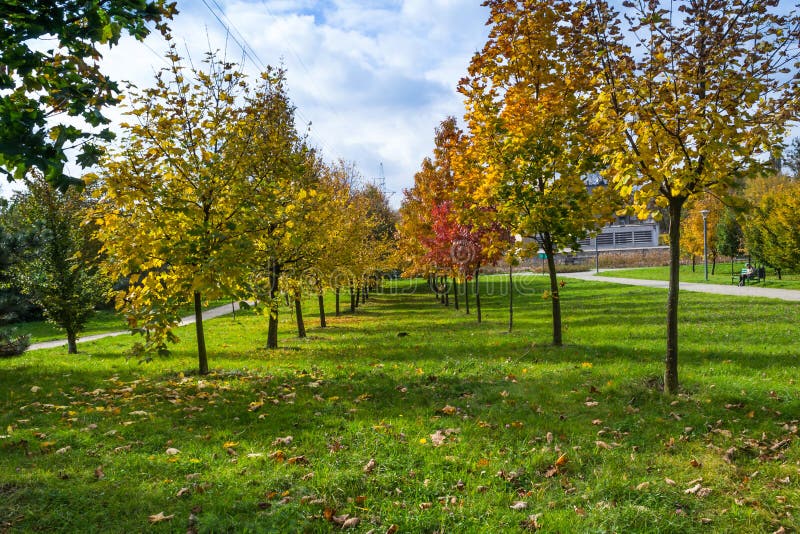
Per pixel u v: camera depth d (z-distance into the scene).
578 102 9.54
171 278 8.88
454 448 5.16
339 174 20.89
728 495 4.14
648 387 7.12
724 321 13.47
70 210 14.49
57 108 3.47
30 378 9.34
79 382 8.77
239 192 8.63
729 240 36.69
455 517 3.87
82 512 3.96
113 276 8.80
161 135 8.33
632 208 6.94
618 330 12.92
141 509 4.00
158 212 8.38
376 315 24.59
